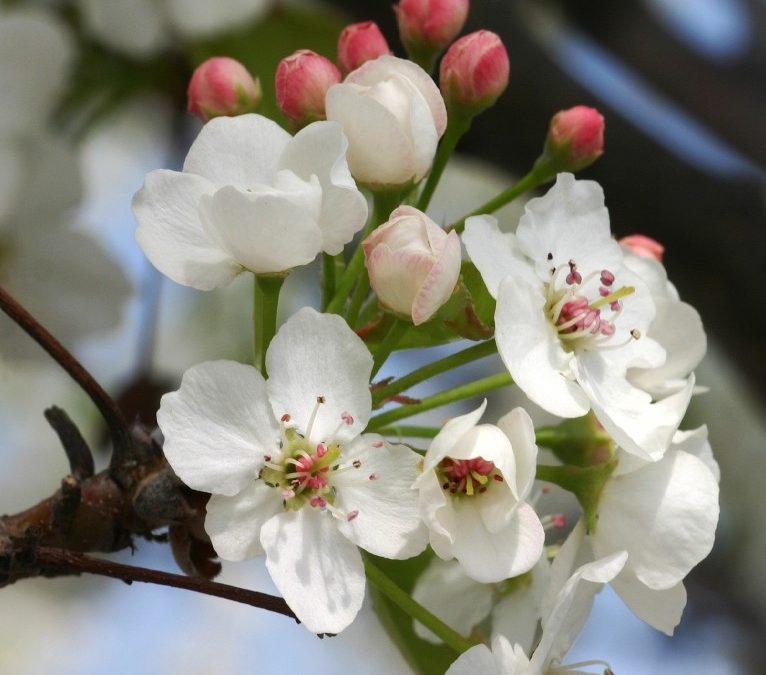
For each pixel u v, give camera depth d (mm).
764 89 651
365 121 566
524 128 636
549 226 572
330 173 558
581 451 573
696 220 641
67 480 562
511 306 564
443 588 582
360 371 557
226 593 552
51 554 553
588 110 587
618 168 640
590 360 571
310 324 556
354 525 556
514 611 580
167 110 662
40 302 625
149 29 636
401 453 558
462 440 554
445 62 583
